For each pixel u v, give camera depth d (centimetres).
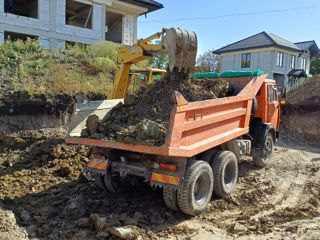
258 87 688
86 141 492
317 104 1382
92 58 1427
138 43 733
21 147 811
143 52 726
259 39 3231
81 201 478
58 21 1708
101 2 1861
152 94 558
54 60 1289
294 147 1177
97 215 430
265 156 791
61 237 400
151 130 435
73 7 2042
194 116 460
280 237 422
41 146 778
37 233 405
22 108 859
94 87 1096
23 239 367
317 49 3656
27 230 406
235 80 702
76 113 540
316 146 1249
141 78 1020
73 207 464
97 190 582
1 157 753
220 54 3497
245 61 3281
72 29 1762
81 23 2386
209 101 488
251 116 708
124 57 783
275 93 828
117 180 557
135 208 502
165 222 459
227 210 520
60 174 668
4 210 427
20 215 449
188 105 432
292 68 3334
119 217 448
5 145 803
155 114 507
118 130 491
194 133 470
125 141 437
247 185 657
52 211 466
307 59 3644
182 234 424
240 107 619
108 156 516
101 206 504
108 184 546
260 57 3133
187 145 452
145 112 527
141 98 571
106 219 437
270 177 724
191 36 577
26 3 1962
